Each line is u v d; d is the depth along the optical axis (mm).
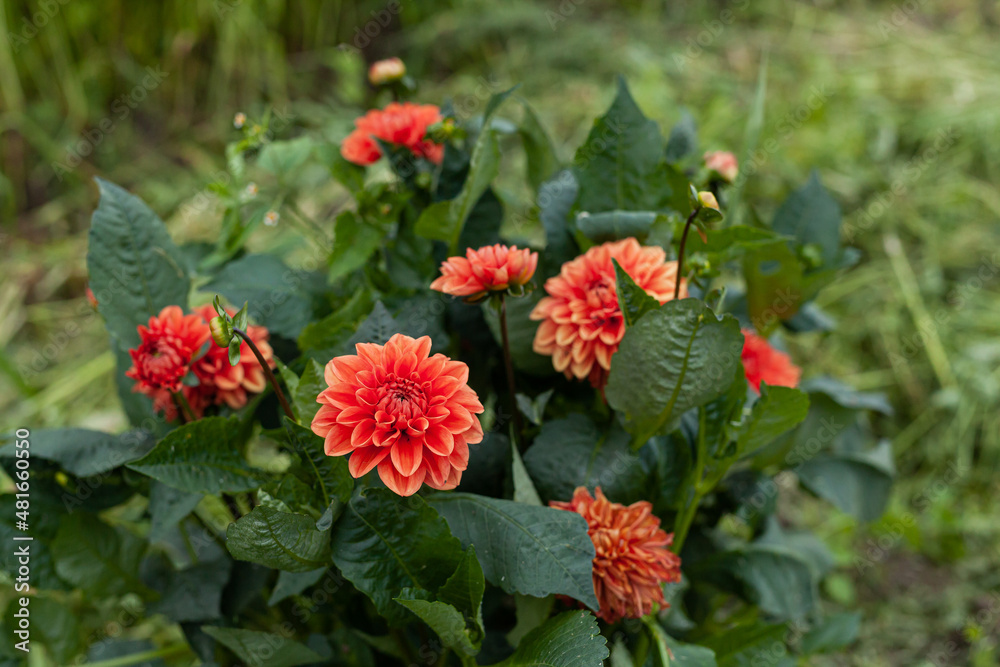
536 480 833
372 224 905
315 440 732
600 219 854
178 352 809
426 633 862
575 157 887
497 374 927
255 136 932
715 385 785
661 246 854
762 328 988
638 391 786
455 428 700
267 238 1717
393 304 904
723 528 1220
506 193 1006
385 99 1290
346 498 746
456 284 771
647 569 773
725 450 822
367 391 697
